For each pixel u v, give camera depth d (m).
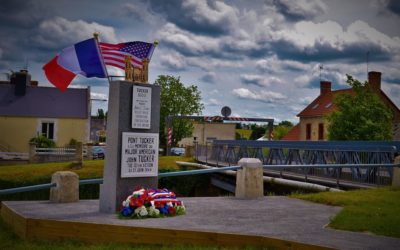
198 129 74.25
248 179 11.42
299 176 17.56
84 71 10.32
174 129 64.25
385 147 14.39
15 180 27.94
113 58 10.22
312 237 6.56
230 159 29.22
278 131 75.00
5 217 9.58
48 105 48.56
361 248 5.91
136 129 9.21
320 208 9.69
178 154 56.28
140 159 9.19
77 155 31.23
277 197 11.59
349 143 17.05
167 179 29.39
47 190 27.02
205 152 34.28
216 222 7.81
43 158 39.66
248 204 10.28
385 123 30.02
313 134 51.47
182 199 11.20
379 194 11.45
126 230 7.20
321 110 50.31
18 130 47.25
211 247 6.61
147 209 8.30
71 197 10.33
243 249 6.49
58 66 10.40
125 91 9.09
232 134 75.06
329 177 17.02
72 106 49.00
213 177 28.09
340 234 6.83
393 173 13.41
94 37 10.16
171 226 7.32
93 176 28.58
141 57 10.22
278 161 22.00
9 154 42.50
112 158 8.95
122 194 8.91
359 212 8.59
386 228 7.14
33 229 7.76
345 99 31.14
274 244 6.43
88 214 8.56
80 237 7.48
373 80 45.25
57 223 7.62
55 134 47.75
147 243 7.08
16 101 48.25
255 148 25.16
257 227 7.36
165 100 64.75
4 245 7.13
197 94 66.25
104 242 7.21
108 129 9.12
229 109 41.47
